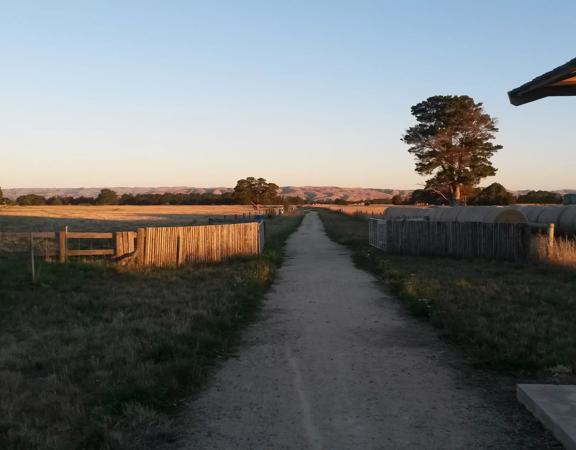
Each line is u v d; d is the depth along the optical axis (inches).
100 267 633.6
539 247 776.3
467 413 215.6
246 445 189.0
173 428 201.6
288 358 298.8
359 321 396.2
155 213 3225.9
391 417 212.8
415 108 2470.5
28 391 239.9
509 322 364.5
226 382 258.2
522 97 204.4
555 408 201.3
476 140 2341.3
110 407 216.2
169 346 298.7
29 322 383.6
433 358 296.5
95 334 341.1
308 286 569.3
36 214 2699.3
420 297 458.6
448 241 842.2
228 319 378.0
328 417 213.6
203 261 749.9
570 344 303.0
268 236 1331.2
